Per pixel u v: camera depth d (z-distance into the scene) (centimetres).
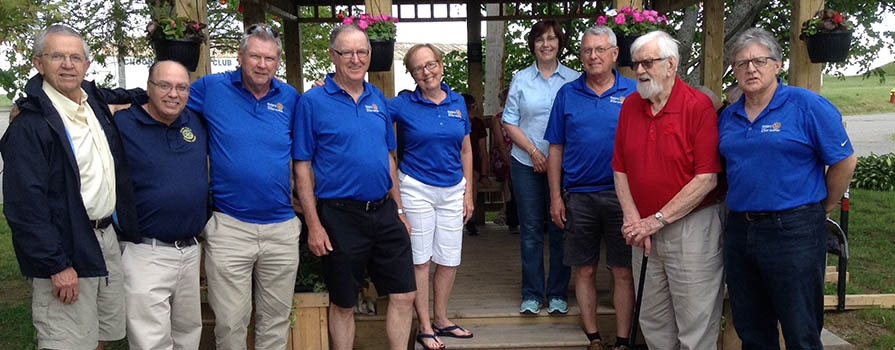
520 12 823
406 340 354
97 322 287
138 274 296
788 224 283
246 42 301
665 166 309
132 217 290
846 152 278
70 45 267
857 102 3347
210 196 313
